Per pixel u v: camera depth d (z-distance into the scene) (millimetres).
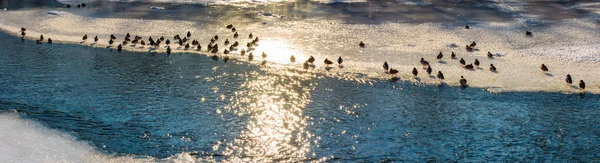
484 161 21438
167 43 39250
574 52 38219
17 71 32156
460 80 30953
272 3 63031
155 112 26188
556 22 51688
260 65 34719
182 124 24781
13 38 40781
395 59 36312
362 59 36281
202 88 29969
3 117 24938
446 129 24609
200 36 42969
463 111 26891
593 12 58000
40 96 28000
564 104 27938
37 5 57500
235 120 25406
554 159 21672
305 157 21672
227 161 21219
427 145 22875
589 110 27047
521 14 56781
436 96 29141
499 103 28078
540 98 28797
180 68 33781
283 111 26719
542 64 33469
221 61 35562
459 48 39812
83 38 40125
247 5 60906
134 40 39500
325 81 31594
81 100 27609
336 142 23094
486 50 39312
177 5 59406
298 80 31734
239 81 31359
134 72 32719
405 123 25281
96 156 21344
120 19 49375
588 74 32844
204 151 22047
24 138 22719
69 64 34062
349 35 44344
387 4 63500
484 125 25094
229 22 49562
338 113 26500
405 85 30953
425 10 59156
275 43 40875
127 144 22547
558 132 24312
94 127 24250
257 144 22812
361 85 30938
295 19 52094
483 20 52625
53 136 23062
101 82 30594
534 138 23656
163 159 21250
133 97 28266
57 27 45062
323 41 41812
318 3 63562
